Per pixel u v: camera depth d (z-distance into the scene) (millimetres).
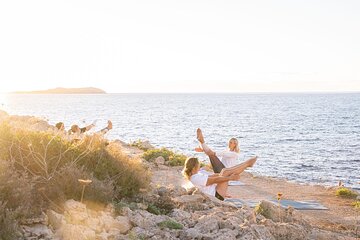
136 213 8258
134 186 9500
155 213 8820
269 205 10617
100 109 173500
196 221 8406
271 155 46594
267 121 110000
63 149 9062
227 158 12062
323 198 16672
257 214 9805
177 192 10742
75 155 9203
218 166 11922
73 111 149125
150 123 95375
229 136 69562
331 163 40938
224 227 8070
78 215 7184
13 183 7031
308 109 187750
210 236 7469
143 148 27312
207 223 8039
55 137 9320
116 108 188125
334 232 11414
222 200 11281
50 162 8570
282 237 8805
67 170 8180
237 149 12391
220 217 8914
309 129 86812
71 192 7887
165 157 21516
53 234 6738
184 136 65812
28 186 7242
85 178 8141
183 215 8781
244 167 11281
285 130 84062
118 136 62938
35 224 6844
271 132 78812
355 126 95312
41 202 7344
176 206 9547
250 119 117688
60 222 6938
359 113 152000
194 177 11195
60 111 145750
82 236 6695
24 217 6723
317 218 13391
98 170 9219
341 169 37188
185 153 42594
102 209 8062
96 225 7262
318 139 67000
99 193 8188
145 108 191125
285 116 133750
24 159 8336
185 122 102000
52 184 7754
